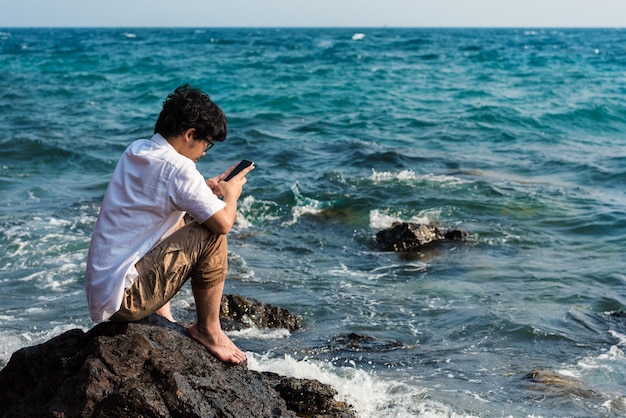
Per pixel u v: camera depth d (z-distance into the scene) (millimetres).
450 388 6199
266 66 42781
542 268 9773
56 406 3879
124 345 4047
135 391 3848
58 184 14242
